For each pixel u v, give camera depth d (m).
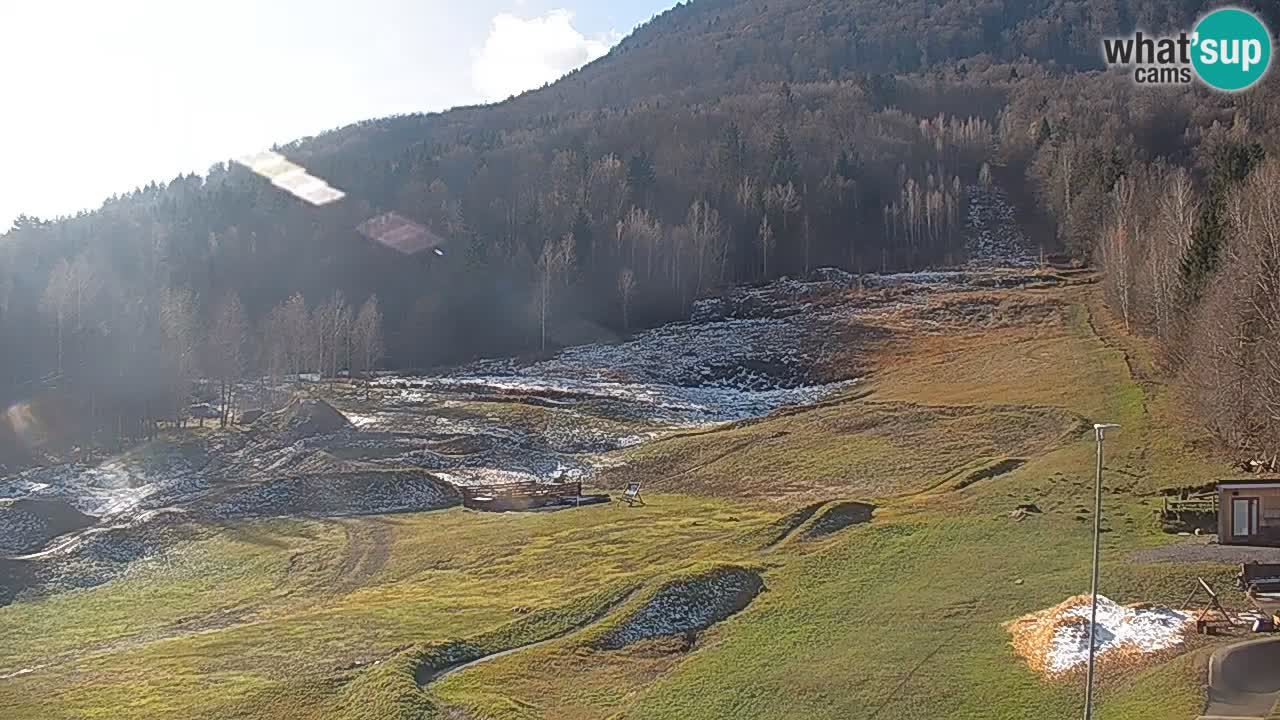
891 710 29.86
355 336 123.06
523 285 149.50
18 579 53.88
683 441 82.31
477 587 48.50
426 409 95.69
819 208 168.12
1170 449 56.00
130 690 35.69
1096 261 127.31
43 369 111.00
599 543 54.97
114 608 49.50
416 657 36.34
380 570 53.91
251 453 85.31
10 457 87.31
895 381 97.06
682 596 41.38
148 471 82.62
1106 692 28.97
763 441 78.94
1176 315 71.19
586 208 166.62
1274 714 25.73
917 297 129.62
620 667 36.06
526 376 114.81
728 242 156.50
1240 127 172.25
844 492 63.06
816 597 40.28
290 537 61.28
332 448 82.38
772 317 131.62
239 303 129.75
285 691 34.47
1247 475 49.12
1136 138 194.50
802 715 30.31
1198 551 39.25
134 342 107.50
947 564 41.72
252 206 187.38
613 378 111.06
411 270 156.75
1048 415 70.75
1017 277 134.50
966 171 196.88
